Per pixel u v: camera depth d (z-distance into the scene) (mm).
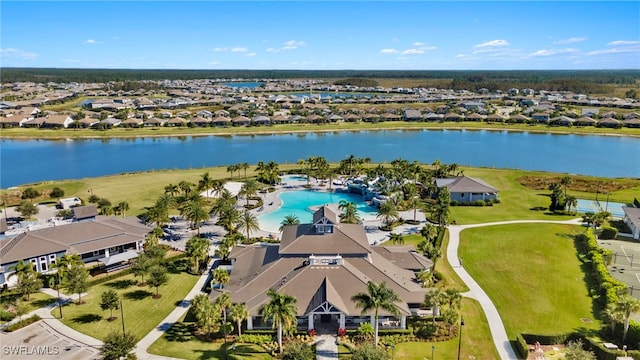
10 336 73562
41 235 99250
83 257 102000
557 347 71500
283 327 66938
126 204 130250
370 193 149250
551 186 154125
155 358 67750
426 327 75750
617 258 104188
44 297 86812
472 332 75062
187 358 67938
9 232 106500
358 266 85000
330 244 87375
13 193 153375
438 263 101062
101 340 72312
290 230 95125
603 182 168875
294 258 86438
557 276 94875
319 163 171500
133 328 76250
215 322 73938
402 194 144500
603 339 72438
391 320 78250
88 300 85688
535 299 85500
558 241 113750
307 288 78875
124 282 93500
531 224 126625
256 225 115312
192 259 100562
